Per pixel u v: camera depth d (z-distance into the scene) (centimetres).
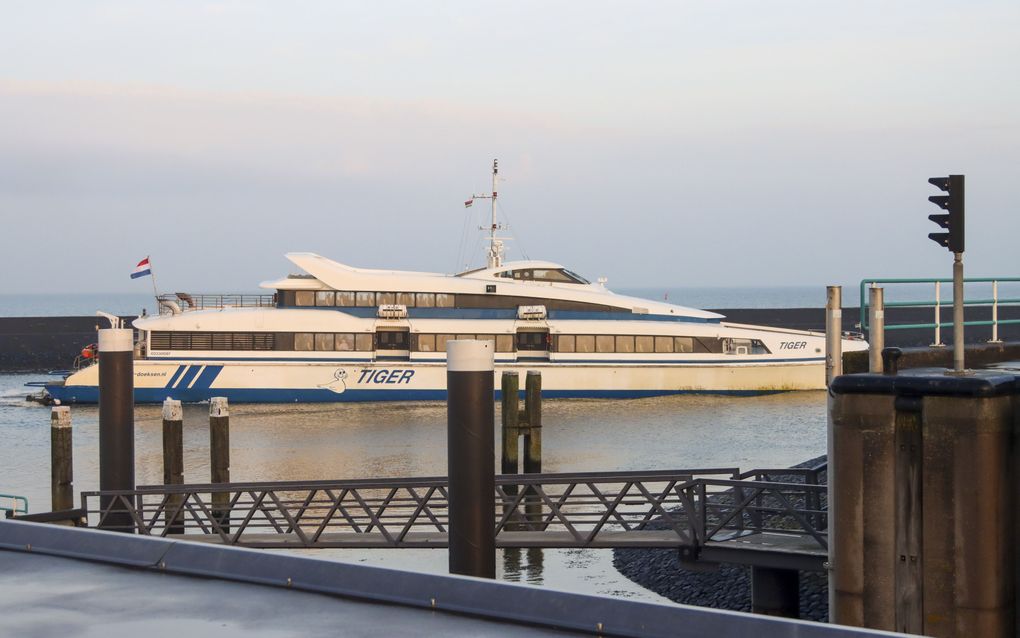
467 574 1786
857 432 1485
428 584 808
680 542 2247
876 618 1480
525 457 4631
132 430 2730
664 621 730
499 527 2442
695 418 6606
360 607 795
